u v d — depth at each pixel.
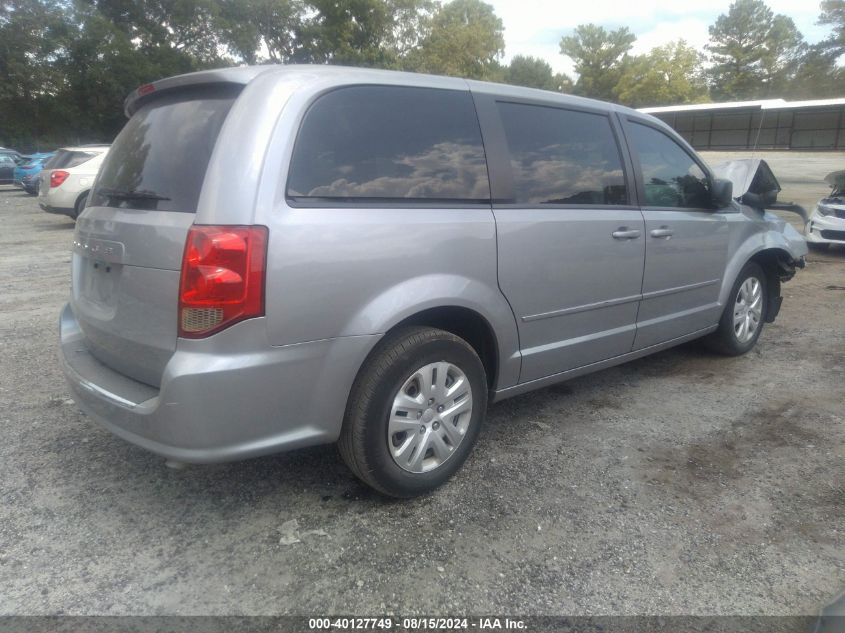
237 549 2.60
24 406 3.96
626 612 2.28
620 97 63.16
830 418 3.90
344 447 2.76
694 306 4.45
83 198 12.44
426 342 2.80
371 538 2.68
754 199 5.09
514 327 3.22
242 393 2.37
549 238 3.29
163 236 2.41
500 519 2.82
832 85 45.53
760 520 2.83
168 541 2.65
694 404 4.12
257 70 2.60
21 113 32.56
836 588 2.40
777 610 2.29
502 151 3.20
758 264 5.07
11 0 29.62
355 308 2.58
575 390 4.38
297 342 2.46
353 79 2.73
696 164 4.49
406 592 2.36
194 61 32.34
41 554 2.55
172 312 2.38
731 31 65.81
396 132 2.82
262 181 2.38
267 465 3.28
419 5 47.28
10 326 5.71
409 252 2.72
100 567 2.48
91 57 30.56
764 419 3.88
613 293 3.74
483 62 51.31
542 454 3.43
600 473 3.22
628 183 3.86
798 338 5.61
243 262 2.30
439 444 2.95
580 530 2.74
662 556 2.58
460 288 2.90
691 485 3.12
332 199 2.56
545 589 2.39
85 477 3.13
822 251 10.55
